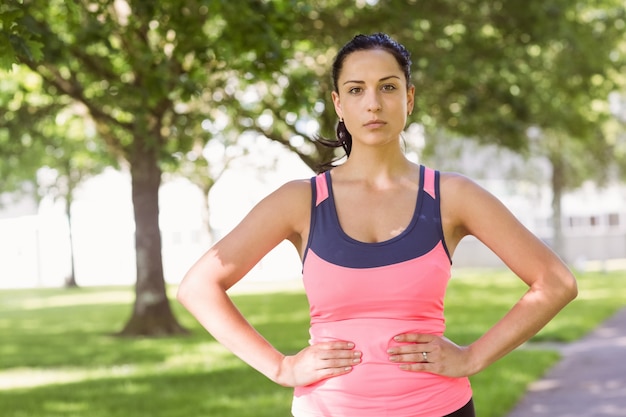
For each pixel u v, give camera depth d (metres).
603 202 58.12
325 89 18.48
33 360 17.30
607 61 24.48
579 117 26.78
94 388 13.26
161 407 11.30
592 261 57.75
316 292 3.40
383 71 3.46
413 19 19.02
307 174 49.25
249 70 12.59
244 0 10.88
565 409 10.91
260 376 13.95
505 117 23.73
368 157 3.49
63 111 24.41
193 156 27.80
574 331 19.42
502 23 21.11
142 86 18.08
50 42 14.45
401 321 3.35
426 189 3.46
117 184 56.25
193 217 54.31
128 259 56.53
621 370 13.96
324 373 3.34
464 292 32.72
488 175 50.22
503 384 12.29
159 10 11.49
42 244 56.38
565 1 21.34
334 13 19.11
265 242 3.53
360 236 3.40
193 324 24.75
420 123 25.73
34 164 34.25
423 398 3.32
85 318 27.55
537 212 57.41
